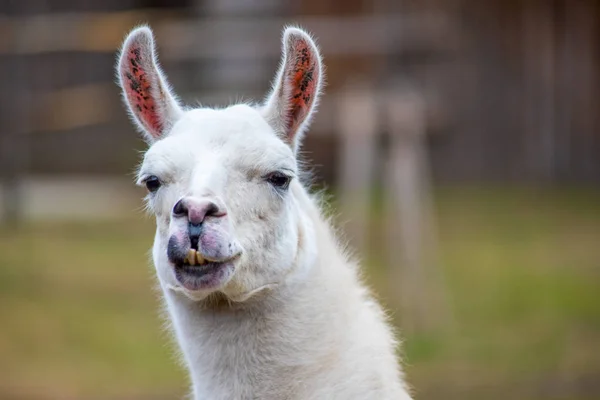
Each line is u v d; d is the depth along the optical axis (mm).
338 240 12141
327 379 11047
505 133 46719
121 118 46031
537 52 46844
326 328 11156
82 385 23469
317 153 38438
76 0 46156
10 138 39750
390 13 40812
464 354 25547
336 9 40312
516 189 45312
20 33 40125
